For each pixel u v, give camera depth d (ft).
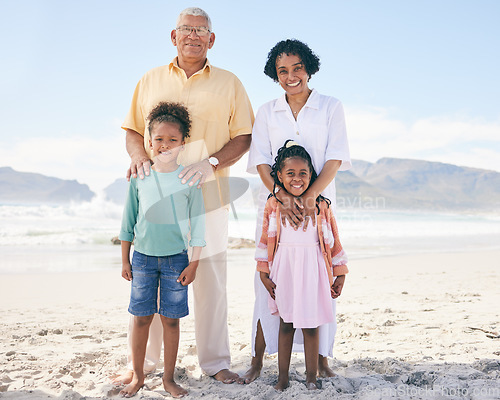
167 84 10.79
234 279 28.17
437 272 31.14
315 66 10.51
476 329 15.01
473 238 62.80
